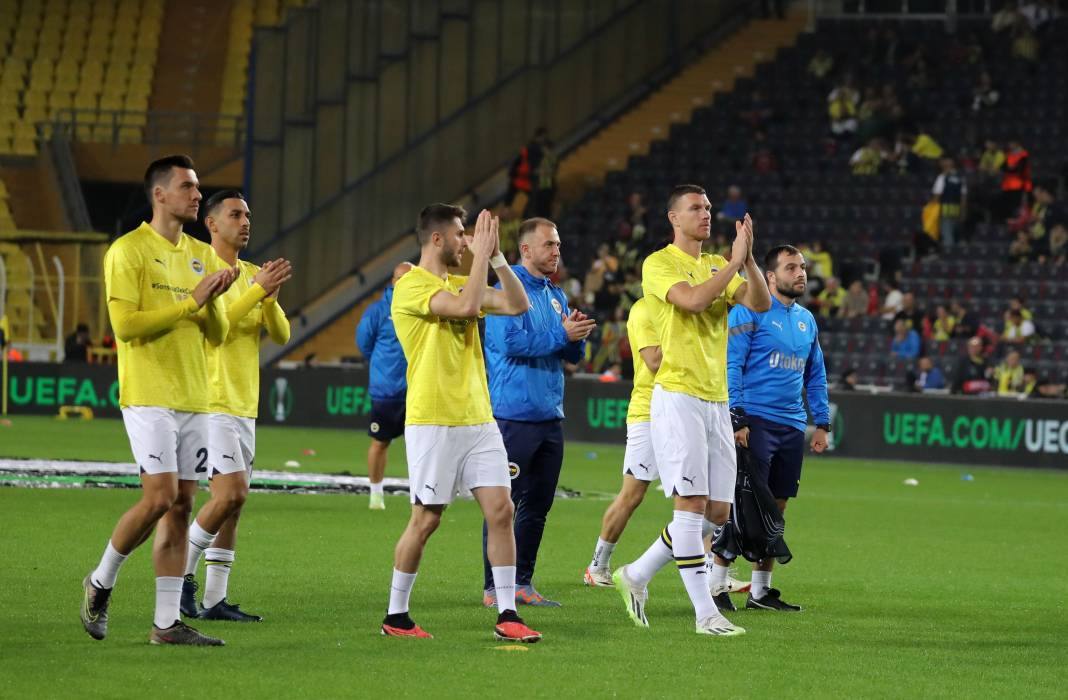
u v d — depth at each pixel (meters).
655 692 20.11
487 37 99.75
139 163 109.12
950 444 70.62
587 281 87.50
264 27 96.00
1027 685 21.22
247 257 95.75
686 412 24.81
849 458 72.81
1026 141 93.69
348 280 97.75
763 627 25.97
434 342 23.75
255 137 96.56
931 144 93.50
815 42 103.69
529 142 96.06
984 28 103.06
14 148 111.00
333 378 83.81
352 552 34.34
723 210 92.12
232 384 25.86
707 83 105.06
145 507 22.09
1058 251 83.94
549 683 20.50
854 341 80.88
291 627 24.56
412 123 98.31
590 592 29.75
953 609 28.45
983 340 77.31
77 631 23.55
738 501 27.45
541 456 28.30
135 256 22.44
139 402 22.27
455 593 28.81
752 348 28.70
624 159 101.06
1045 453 68.56
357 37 96.88
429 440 23.59
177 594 22.80
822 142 96.50
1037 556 37.53
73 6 120.19
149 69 117.06
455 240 24.20
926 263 85.38
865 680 21.31
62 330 93.25
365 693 19.59
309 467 58.84
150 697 19.08
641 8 104.31
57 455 59.19
